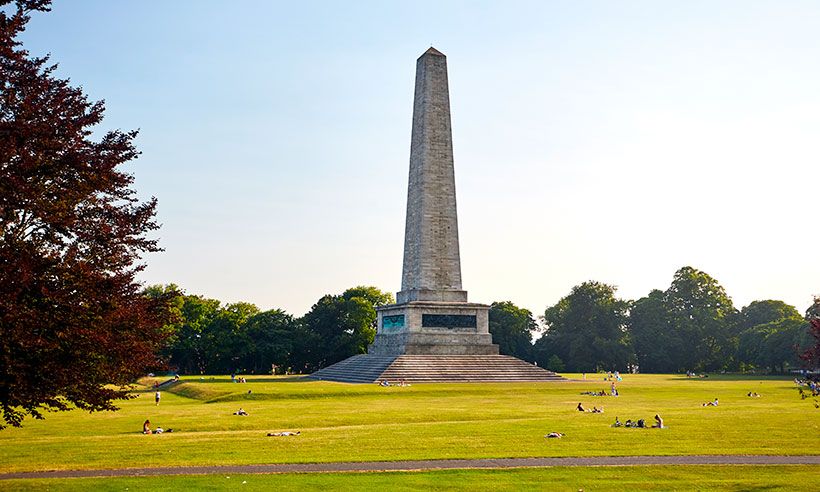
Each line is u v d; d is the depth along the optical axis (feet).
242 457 106.73
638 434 131.54
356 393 243.40
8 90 72.18
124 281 75.61
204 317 462.19
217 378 372.17
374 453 110.73
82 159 73.00
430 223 321.32
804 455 109.29
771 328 482.69
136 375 81.20
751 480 90.74
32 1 74.08
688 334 506.07
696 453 110.83
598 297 505.66
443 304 320.50
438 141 324.39
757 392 259.39
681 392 262.06
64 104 75.92
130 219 79.92
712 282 535.60
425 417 170.71
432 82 323.98
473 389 259.19
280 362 476.13
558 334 529.04
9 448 116.06
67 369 72.02
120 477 91.15
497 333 516.73
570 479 91.40
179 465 100.37
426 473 94.79
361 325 473.26
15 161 69.36
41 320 68.39
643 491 84.89
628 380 351.67
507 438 127.03
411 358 304.09
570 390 268.21
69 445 119.44
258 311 495.82
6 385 68.74
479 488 85.71
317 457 106.93
